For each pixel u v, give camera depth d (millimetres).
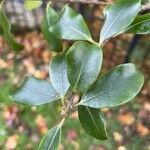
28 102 144
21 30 923
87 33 148
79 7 681
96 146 717
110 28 145
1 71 859
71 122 736
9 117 759
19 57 888
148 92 790
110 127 744
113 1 162
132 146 727
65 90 142
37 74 855
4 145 731
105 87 131
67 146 715
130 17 144
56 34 149
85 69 138
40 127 746
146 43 818
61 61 145
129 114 763
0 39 905
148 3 168
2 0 162
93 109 138
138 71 130
